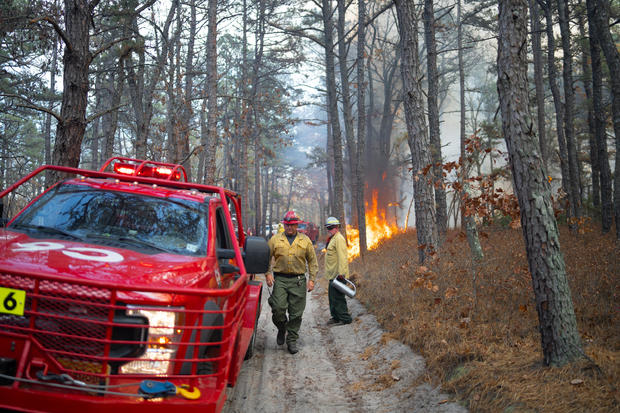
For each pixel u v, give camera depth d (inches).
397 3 430.9
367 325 333.7
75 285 119.5
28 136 1389.0
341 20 954.7
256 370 256.8
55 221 164.7
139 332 121.8
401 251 613.9
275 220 2910.9
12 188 161.8
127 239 158.6
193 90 889.5
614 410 145.6
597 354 186.7
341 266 354.6
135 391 118.0
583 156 1084.5
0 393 111.5
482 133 971.9
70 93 332.8
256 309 240.4
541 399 162.2
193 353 125.3
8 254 129.5
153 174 206.2
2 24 420.2
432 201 420.2
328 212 1983.3
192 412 115.3
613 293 270.4
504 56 195.0
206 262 152.6
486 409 170.4
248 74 1395.2
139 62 715.4
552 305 184.4
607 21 521.7
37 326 118.3
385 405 207.5
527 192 189.9
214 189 184.4
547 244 186.2
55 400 111.0
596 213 881.5
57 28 312.7
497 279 323.0
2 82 740.7
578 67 1138.0
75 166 335.6
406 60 428.5
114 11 592.4
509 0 193.5
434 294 325.1
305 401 214.7
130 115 1052.5
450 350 224.8
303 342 321.4
